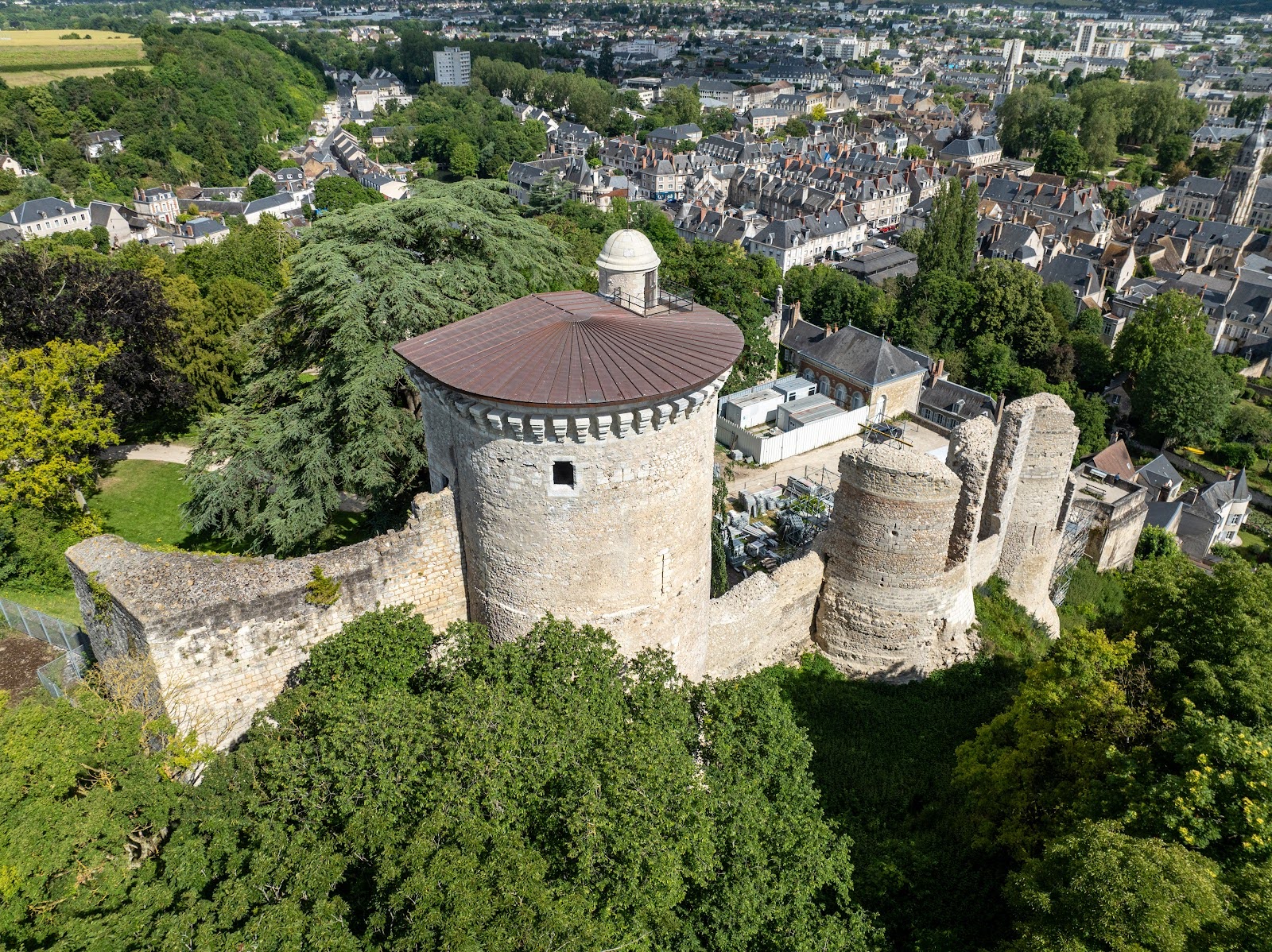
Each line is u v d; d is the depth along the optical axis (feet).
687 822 61.46
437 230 125.18
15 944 57.82
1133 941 58.65
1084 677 91.15
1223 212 594.24
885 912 86.74
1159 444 327.88
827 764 109.50
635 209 454.81
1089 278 404.77
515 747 62.44
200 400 203.41
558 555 81.87
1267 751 72.43
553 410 73.10
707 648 102.89
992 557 148.66
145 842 72.69
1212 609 94.84
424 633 80.23
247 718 83.97
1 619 116.67
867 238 519.19
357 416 110.83
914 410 268.41
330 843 58.39
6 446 135.85
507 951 50.98
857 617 123.85
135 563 84.02
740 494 199.62
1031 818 89.86
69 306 167.94
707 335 84.43
